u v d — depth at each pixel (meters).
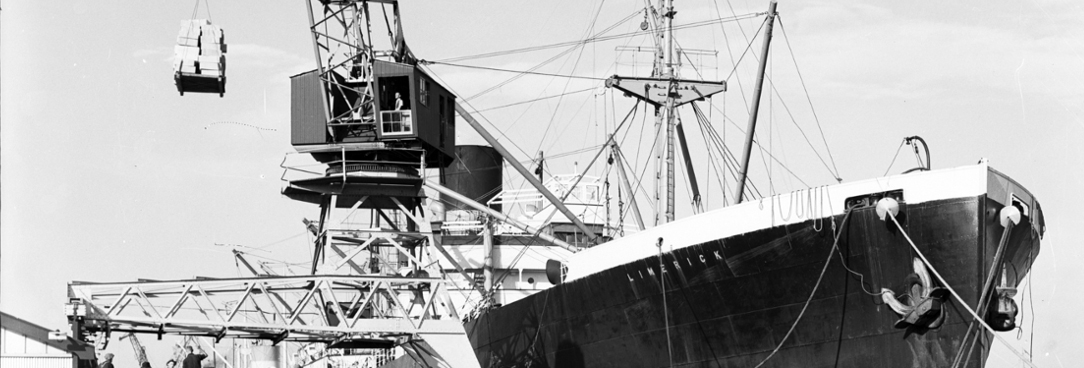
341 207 51.41
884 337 37.22
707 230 39.62
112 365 39.28
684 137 55.09
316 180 48.72
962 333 36.25
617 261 42.94
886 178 36.50
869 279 37.00
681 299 40.91
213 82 43.31
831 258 37.34
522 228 51.88
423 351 44.62
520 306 49.25
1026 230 38.16
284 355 76.38
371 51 49.03
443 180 54.72
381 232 48.78
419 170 50.53
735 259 39.03
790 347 38.84
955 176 35.66
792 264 38.06
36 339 34.03
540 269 57.72
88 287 41.66
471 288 58.78
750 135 49.16
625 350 43.56
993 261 36.09
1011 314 36.81
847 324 37.72
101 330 41.97
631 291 42.56
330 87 48.75
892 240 36.41
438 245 53.78
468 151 66.06
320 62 48.47
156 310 41.75
